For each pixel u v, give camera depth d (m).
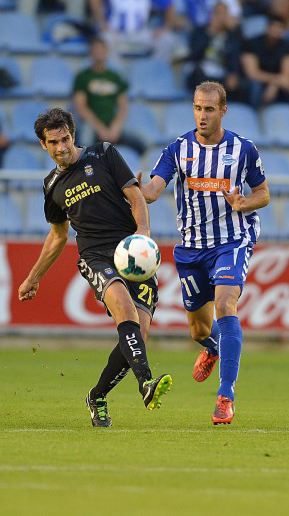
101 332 48.88
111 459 16.73
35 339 49.91
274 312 48.84
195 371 27.72
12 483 14.42
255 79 63.69
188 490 14.14
